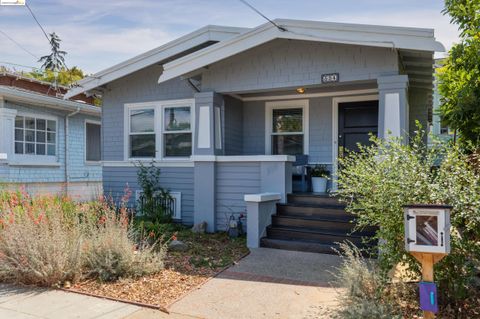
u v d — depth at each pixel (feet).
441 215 10.73
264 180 26.68
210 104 27.63
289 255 21.65
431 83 30.12
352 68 23.68
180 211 32.12
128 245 17.90
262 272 18.39
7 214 20.43
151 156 33.88
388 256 13.64
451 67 22.79
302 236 23.50
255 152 33.27
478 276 14.37
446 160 13.84
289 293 15.51
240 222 26.78
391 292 13.44
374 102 30.22
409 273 14.61
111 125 35.55
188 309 13.92
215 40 30.42
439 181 13.46
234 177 27.68
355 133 30.76
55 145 44.16
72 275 16.66
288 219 24.80
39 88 51.03
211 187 27.81
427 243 10.80
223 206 27.94
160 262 18.25
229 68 27.20
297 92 31.45
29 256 16.70
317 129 31.73
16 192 26.84
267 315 13.39
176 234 25.31
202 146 27.96
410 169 13.87
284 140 32.86
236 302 14.57
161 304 14.33
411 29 20.97
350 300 12.79
